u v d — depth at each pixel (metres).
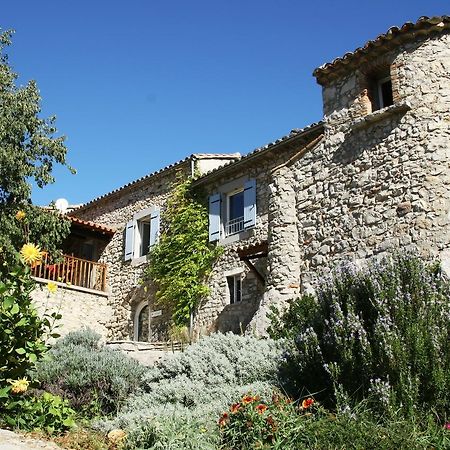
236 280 13.70
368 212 10.24
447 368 5.38
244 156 13.69
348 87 11.28
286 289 11.12
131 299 16.53
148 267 16.19
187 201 15.48
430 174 9.61
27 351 5.11
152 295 15.91
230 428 5.31
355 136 10.90
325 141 11.45
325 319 6.27
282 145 12.88
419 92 10.13
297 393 6.44
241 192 14.54
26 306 5.14
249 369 7.32
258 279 12.62
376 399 5.38
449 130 9.80
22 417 5.14
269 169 13.48
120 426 6.07
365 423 4.99
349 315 5.96
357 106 11.00
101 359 8.27
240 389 6.39
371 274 6.28
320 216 11.12
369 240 10.08
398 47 10.55
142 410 6.40
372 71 10.99
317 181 11.39
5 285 5.11
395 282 6.04
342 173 10.92
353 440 4.73
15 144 11.78
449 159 9.61
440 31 10.30
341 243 10.55
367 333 5.90
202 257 14.53
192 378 7.46
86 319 16.52
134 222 17.31
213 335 8.44
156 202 16.78
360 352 5.77
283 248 11.45
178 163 16.03
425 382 5.36
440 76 10.09
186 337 12.59
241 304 13.09
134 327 16.27
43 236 12.26
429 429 4.96
